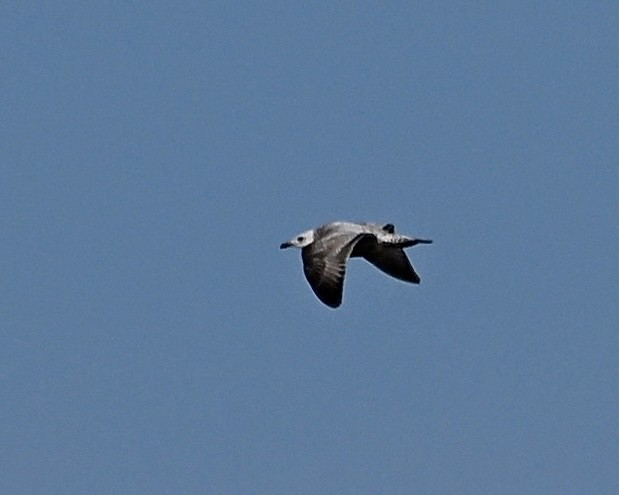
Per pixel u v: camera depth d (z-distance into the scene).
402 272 71.25
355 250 70.25
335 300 67.88
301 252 68.75
